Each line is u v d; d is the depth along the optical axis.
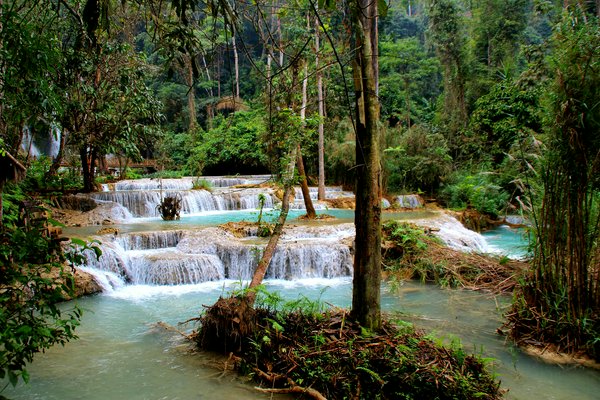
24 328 2.62
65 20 6.68
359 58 3.79
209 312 4.38
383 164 16.11
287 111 7.82
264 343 3.91
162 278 7.29
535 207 4.66
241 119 24.56
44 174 11.93
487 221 13.62
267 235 9.11
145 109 11.79
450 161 17.12
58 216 10.64
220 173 24.36
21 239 3.05
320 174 15.38
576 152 3.98
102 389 3.65
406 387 3.26
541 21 31.91
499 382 3.38
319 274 7.86
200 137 25.67
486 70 22.17
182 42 2.92
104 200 12.45
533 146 4.95
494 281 6.77
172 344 4.61
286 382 3.57
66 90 8.86
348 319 4.07
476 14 24.98
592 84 3.88
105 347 4.56
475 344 4.47
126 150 11.38
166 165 23.39
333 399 3.32
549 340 4.31
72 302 6.22
